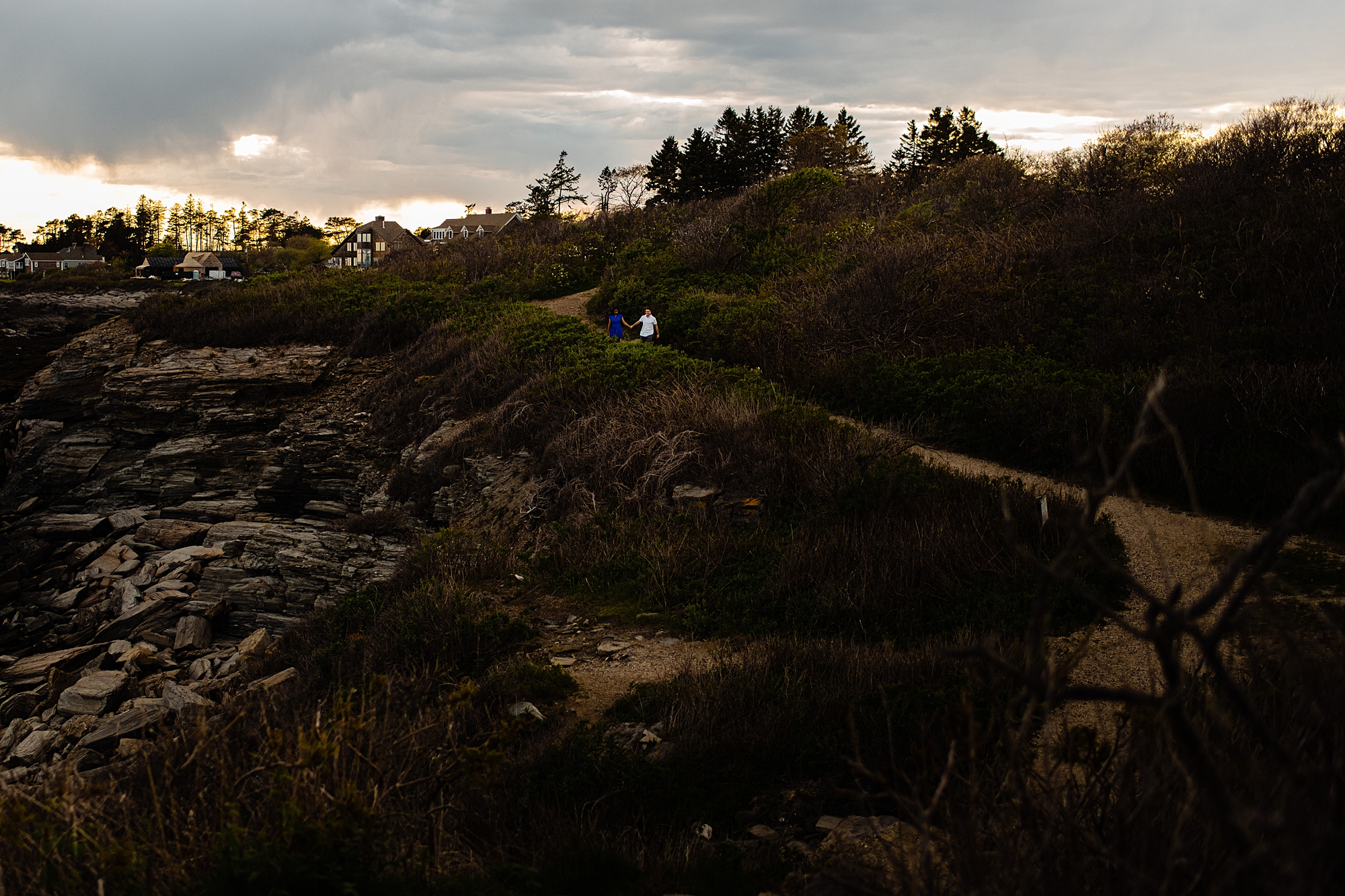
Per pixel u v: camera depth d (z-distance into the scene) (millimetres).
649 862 4941
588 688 8352
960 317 19031
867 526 11133
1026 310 18438
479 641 9461
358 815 3627
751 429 13906
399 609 10648
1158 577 8953
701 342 22641
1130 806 2500
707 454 13672
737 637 9336
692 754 6340
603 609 10625
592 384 18547
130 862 3416
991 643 7324
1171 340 15266
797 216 33469
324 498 24219
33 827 4078
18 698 14250
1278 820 1593
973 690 6285
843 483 12086
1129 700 1724
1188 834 2252
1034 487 11031
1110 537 9977
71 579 21312
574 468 15438
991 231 24688
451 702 4762
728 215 34875
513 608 10953
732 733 6531
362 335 30312
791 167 63031
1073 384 14219
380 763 4383
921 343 18875
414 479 20203
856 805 5574
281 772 4016
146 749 5223
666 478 13367
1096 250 20062
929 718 5973
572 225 47562
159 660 15367
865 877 3258
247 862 3395
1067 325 17266
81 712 13352
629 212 42844
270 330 32281
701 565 11117
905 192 35375
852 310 20391
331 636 11617
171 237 185125
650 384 17609
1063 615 8492
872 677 7203
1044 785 2752
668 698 7426
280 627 17062
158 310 35188
